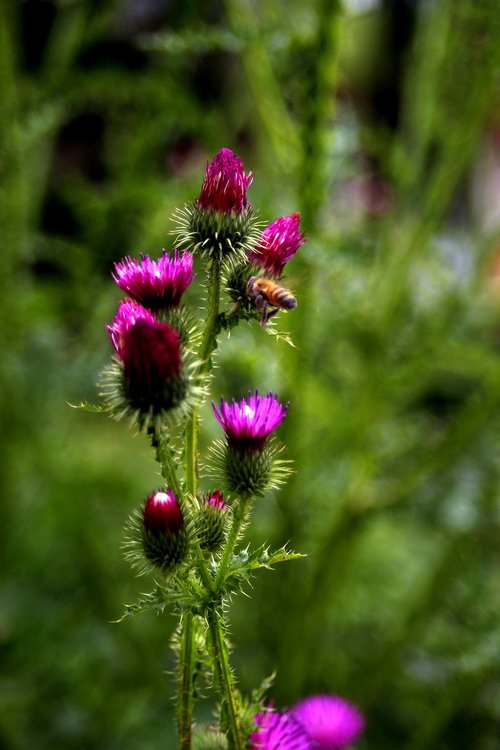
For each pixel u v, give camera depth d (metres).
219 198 0.60
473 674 0.79
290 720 0.62
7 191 0.83
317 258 0.75
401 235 0.89
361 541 1.11
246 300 0.60
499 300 1.00
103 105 1.07
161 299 0.61
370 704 0.91
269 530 0.93
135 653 0.92
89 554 0.94
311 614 0.86
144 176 0.91
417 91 0.93
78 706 0.90
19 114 0.84
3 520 0.97
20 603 0.93
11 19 0.83
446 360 0.85
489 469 0.83
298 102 0.78
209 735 0.61
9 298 0.88
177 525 0.58
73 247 0.94
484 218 1.30
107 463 1.07
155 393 0.58
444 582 0.86
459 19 0.81
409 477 0.83
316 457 0.86
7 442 0.93
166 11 1.16
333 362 0.96
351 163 0.80
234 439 0.60
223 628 0.59
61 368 0.88
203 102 1.11
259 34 0.76
